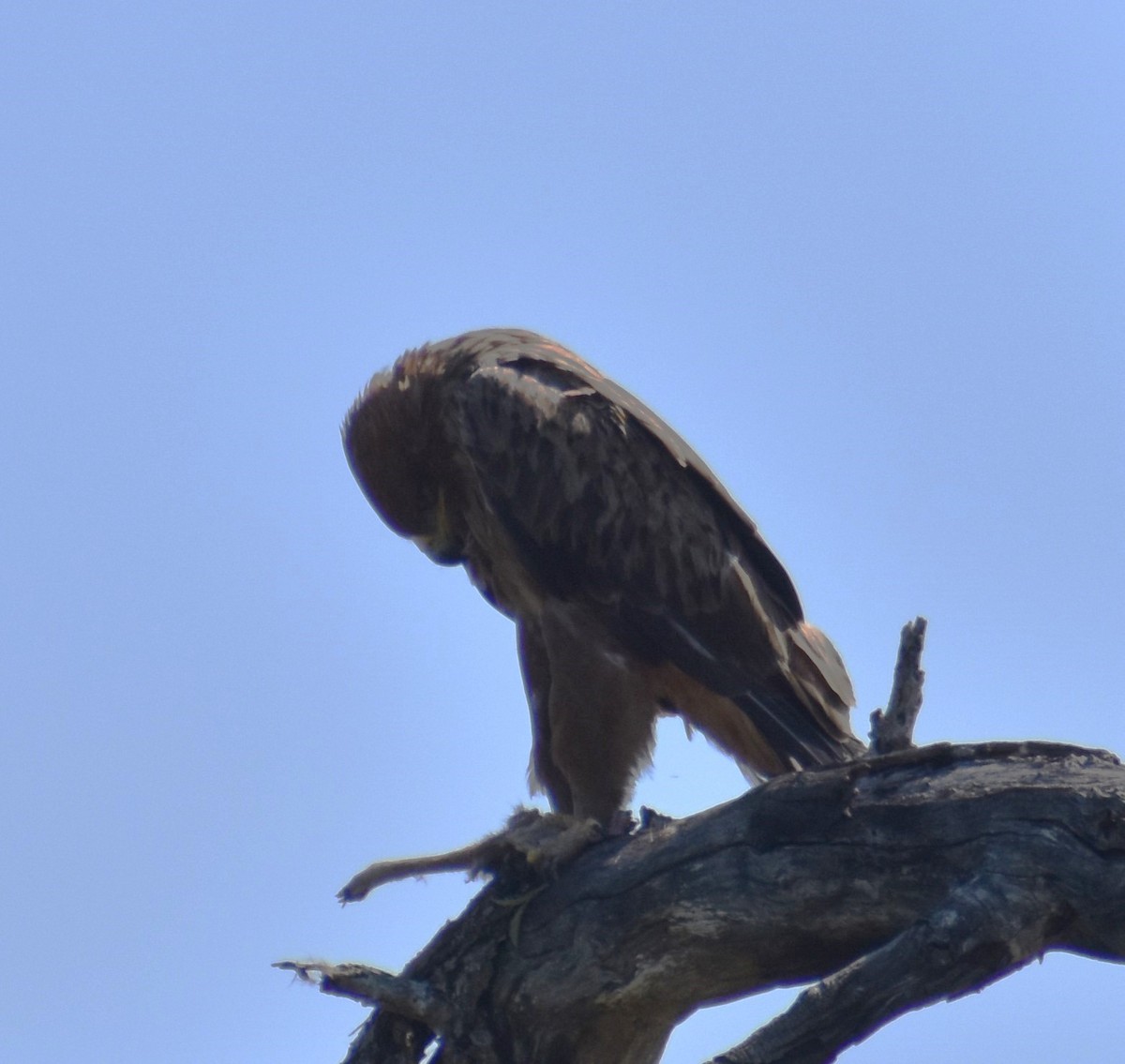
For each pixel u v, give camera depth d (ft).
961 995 29.48
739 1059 28.19
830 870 33.06
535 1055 37.14
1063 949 30.99
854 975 28.66
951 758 32.60
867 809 32.86
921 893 31.96
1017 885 29.91
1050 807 30.48
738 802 34.91
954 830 31.45
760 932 34.24
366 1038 38.70
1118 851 29.66
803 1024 28.37
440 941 37.93
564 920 36.68
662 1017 36.99
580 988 36.40
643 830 37.78
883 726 33.63
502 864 38.06
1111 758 31.37
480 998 37.22
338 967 36.88
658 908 35.35
